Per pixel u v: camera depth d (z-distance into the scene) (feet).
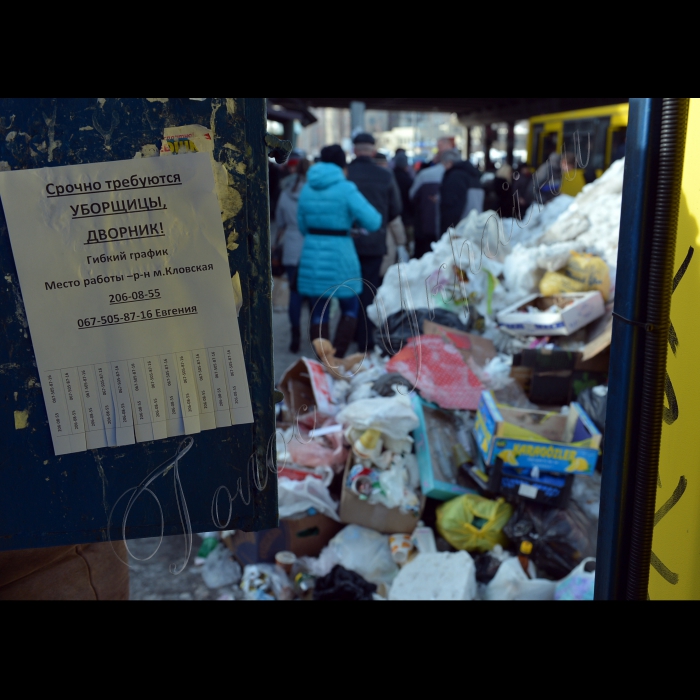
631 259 3.55
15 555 4.35
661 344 3.54
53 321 2.71
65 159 2.63
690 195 3.42
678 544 3.66
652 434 3.64
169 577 8.84
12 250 2.64
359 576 8.32
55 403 2.77
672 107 3.33
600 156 27.58
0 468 2.79
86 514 2.89
